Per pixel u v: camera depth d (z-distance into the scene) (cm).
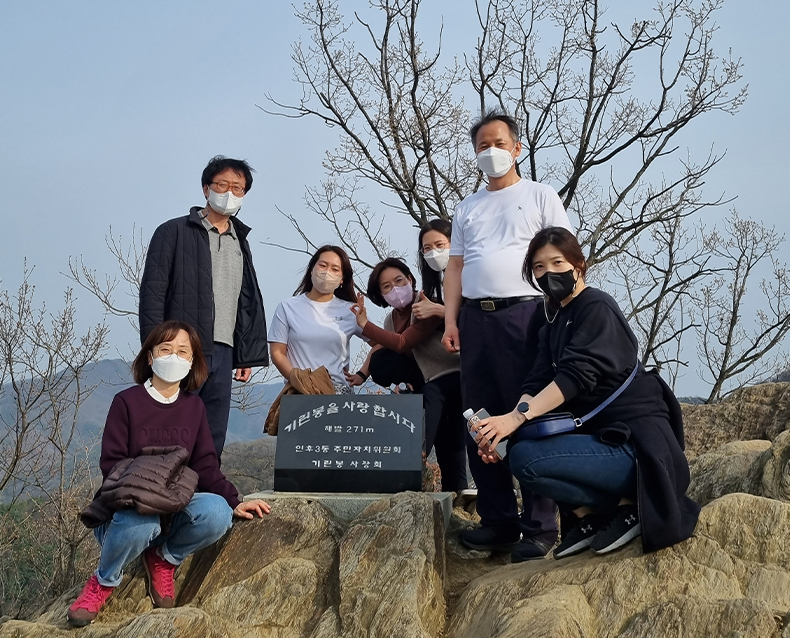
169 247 531
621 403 372
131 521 392
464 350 466
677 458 366
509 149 484
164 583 419
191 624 374
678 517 354
